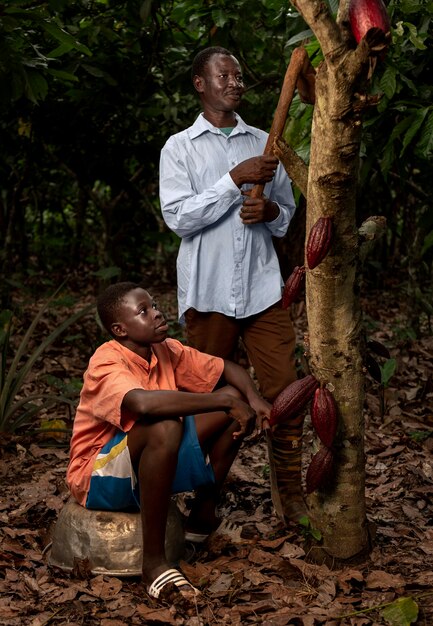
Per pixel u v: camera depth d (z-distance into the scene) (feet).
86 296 29.73
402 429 15.14
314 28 7.43
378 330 23.45
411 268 20.43
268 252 10.99
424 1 11.66
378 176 19.35
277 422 8.95
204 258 10.79
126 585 9.12
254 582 9.10
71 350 21.08
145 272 34.94
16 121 22.34
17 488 12.37
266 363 10.90
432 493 12.10
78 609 8.66
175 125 22.88
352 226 8.45
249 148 11.13
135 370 9.71
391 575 9.12
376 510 11.55
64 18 18.69
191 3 17.98
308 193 8.44
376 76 11.75
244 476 12.75
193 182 10.89
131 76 20.11
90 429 9.52
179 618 8.38
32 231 37.14
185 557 9.79
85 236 36.40
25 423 15.33
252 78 20.15
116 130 23.82
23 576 9.41
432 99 12.58
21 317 24.06
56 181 29.43
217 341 11.00
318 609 8.54
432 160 14.66
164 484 8.77
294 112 12.12
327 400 8.81
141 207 28.37
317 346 8.95
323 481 9.07
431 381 17.37
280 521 10.87
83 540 9.29
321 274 8.59
